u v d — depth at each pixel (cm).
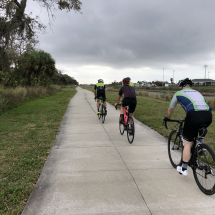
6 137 543
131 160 393
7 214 232
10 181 308
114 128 666
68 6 1270
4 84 1448
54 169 350
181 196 270
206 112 269
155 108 1169
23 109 1062
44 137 544
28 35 1348
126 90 498
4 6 1127
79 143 500
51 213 235
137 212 237
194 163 295
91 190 283
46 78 2434
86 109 1121
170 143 380
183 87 318
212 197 267
